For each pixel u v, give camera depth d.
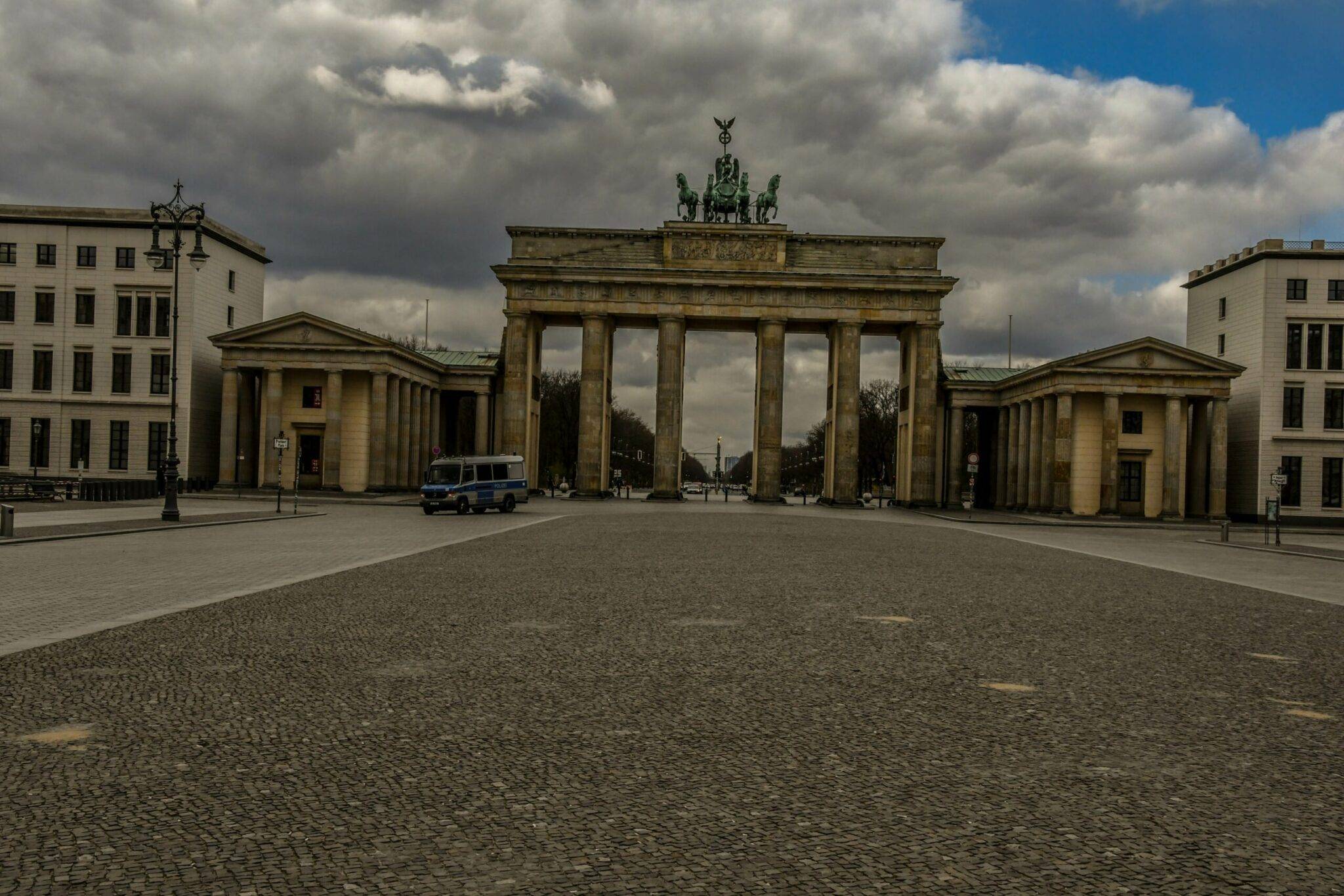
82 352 89.94
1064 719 10.95
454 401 111.06
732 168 95.25
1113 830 7.57
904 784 8.54
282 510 59.78
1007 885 6.55
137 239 89.88
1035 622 18.52
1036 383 86.00
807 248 92.81
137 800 7.84
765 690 12.09
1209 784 8.73
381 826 7.39
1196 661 14.78
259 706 10.88
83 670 12.57
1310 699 12.32
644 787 8.35
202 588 21.34
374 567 26.66
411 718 10.45
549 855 6.91
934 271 92.38
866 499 121.94
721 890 6.41
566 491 124.00
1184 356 80.44
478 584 22.83
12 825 7.28
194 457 90.12
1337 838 7.47
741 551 34.53
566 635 15.88
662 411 91.81
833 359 94.38
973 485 104.56
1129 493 83.75
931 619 18.58
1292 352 83.94
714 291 91.81
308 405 88.94
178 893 6.21
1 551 29.58
